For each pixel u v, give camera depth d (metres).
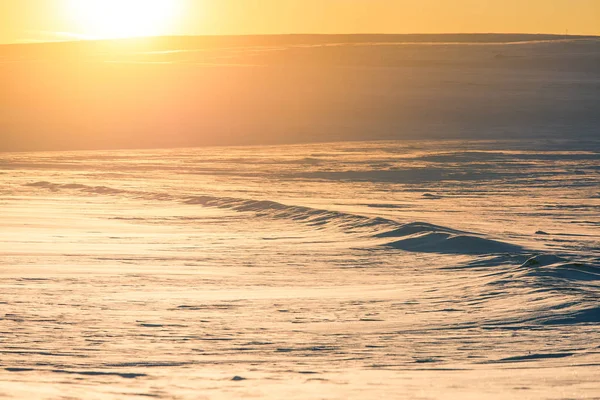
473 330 35.12
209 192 132.62
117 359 27.67
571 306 39.97
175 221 95.69
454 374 24.77
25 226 86.50
